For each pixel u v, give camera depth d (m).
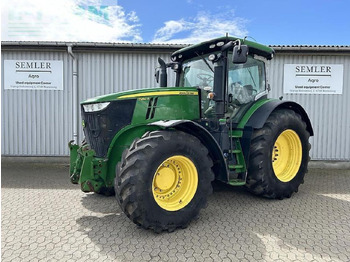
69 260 2.42
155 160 2.84
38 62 6.84
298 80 6.75
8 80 6.86
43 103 6.93
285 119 4.10
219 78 3.66
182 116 3.63
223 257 2.46
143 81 6.93
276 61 6.75
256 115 3.88
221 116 3.69
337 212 3.57
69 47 6.49
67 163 6.97
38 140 6.98
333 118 6.74
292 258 2.44
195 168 3.11
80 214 3.50
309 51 6.51
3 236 2.88
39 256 2.49
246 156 3.78
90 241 2.76
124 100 3.32
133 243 2.71
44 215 3.47
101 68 6.88
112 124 3.32
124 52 6.83
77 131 6.94
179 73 4.54
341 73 6.67
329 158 6.79
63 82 6.90
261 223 3.21
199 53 4.14
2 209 3.69
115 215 3.46
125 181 2.74
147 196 2.79
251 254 2.50
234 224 3.17
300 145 4.34
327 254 2.51
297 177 4.26
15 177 5.54
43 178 5.46
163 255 2.49
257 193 3.97
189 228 3.06
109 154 3.35
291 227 3.09
